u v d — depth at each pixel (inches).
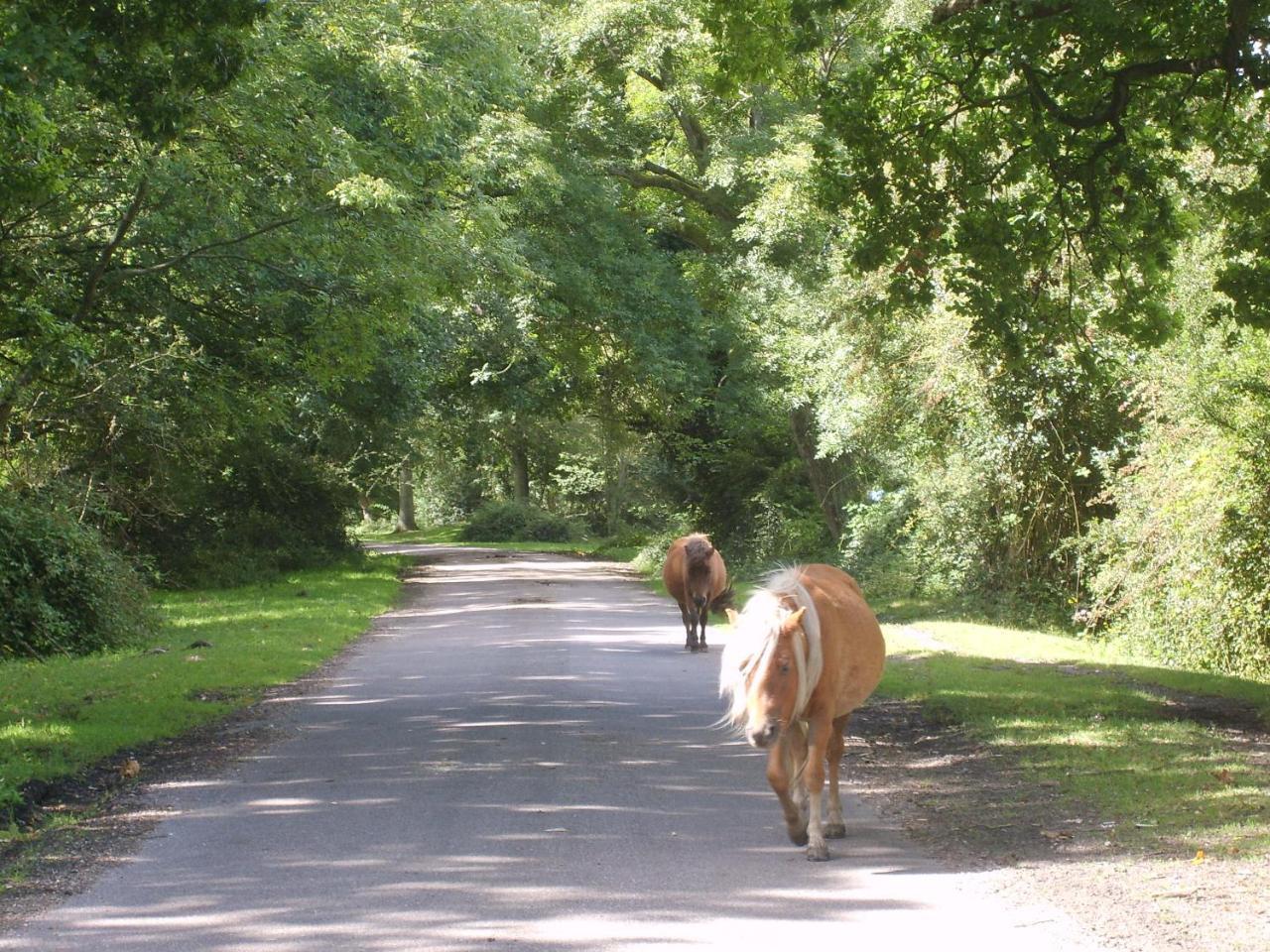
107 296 632.4
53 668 621.9
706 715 485.1
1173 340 604.4
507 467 3093.0
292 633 794.8
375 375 1115.3
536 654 699.4
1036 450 847.1
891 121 548.4
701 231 1515.7
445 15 768.3
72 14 386.6
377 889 253.4
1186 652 658.8
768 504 1355.8
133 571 811.4
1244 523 595.8
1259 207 515.2
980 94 539.8
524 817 315.0
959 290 538.6
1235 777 343.0
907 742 438.9
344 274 639.1
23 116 399.5
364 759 398.0
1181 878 249.4
